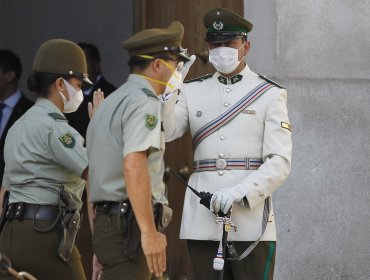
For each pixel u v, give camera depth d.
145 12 19.75
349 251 18.48
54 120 13.66
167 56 12.74
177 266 18.72
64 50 13.94
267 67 18.03
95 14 27.28
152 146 12.23
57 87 13.88
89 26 27.56
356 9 18.58
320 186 18.28
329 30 18.38
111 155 12.45
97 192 12.56
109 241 12.48
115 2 26.52
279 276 17.98
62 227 13.55
